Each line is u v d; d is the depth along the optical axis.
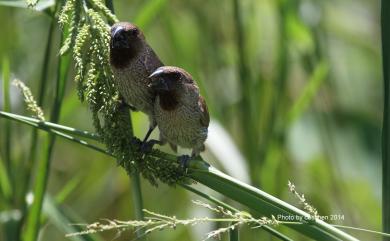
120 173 13.04
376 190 12.97
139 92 8.98
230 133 12.16
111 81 7.52
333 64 13.70
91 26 7.28
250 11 12.33
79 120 13.13
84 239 9.47
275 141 11.42
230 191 7.25
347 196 12.66
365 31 14.70
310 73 12.04
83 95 7.34
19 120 7.49
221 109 12.27
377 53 14.72
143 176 7.65
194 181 7.62
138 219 7.61
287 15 11.87
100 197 12.91
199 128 9.43
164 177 7.61
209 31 12.67
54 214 9.69
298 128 12.73
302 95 11.43
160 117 9.18
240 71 11.44
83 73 7.32
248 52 11.88
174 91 9.00
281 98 11.69
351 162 13.15
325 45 12.46
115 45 8.49
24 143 11.12
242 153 11.71
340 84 14.25
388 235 6.61
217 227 11.53
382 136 7.34
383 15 7.31
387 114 7.31
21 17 12.81
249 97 11.41
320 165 12.62
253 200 7.12
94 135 7.56
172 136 9.45
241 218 6.45
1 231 9.73
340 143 13.14
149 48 9.00
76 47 7.15
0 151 10.66
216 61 12.61
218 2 12.63
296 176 12.55
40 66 12.77
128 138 7.65
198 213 11.88
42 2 8.28
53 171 13.05
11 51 12.59
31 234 8.64
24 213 9.23
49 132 7.95
